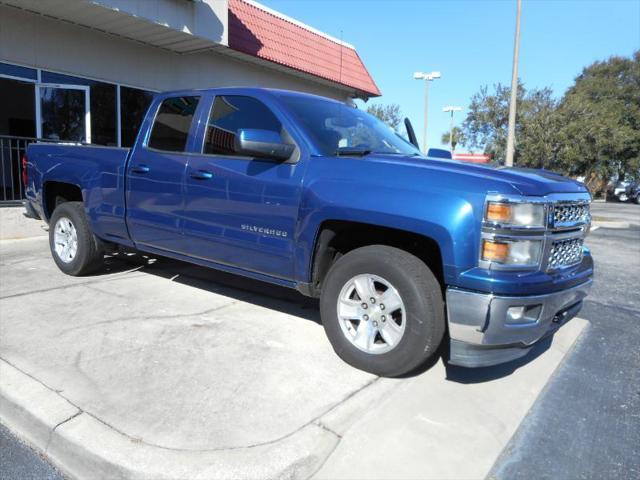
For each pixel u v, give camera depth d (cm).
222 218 405
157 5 986
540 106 2795
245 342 388
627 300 612
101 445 255
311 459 252
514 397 333
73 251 560
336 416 286
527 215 296
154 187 456
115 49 1100
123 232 500
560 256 331
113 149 505
